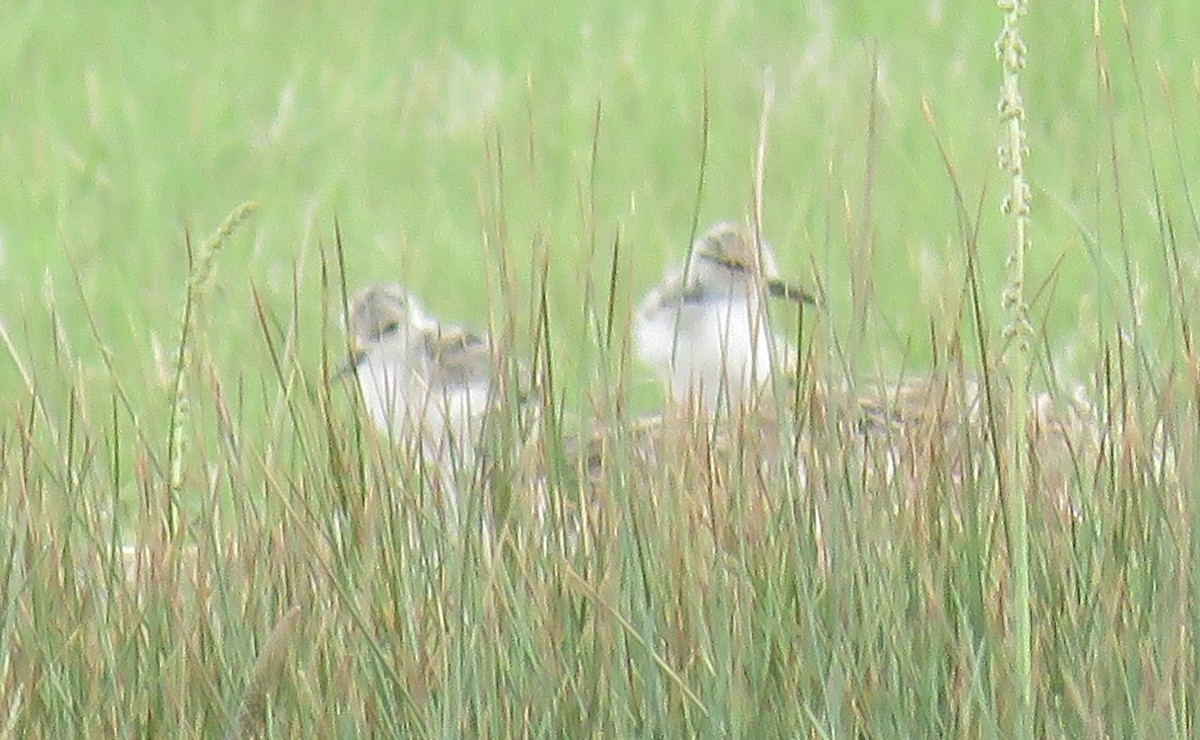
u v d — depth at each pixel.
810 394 7.84
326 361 7.97
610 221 17.25
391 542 7.75
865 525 7.62
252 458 8.42
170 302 16.05
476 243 17.70
